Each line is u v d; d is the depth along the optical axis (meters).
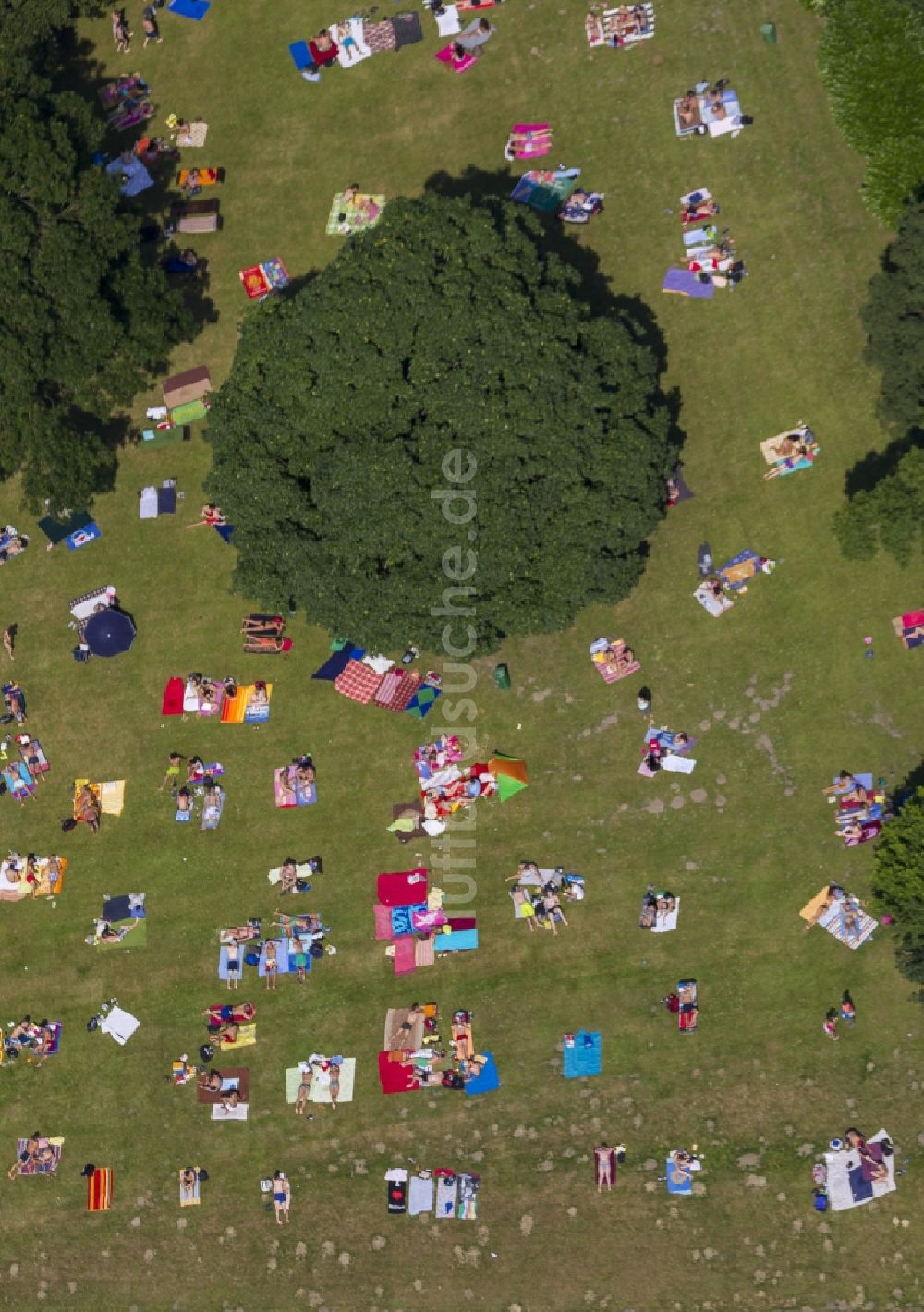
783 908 75.00
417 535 69.81
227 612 79.75
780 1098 74.06
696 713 76.44
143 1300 76.75
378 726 78.12
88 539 80.94
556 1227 74.56
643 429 71.38
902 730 75.06
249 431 72.75
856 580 76.06
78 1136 78.12
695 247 78.81
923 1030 73.69
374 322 68.56
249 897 78.12
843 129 77.56
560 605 71.88
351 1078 76.44
